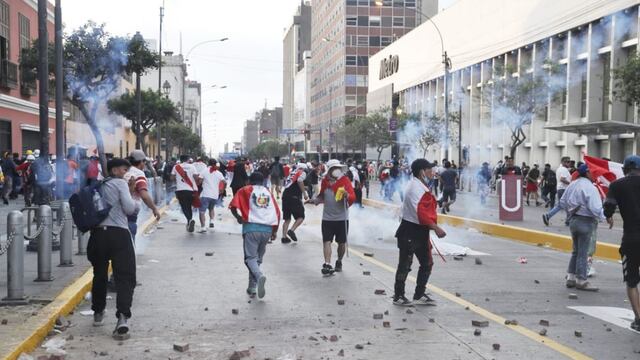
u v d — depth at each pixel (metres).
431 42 64.69
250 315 7.90
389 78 81.38
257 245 8.95
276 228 9.02
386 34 101.62
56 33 12.95
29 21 34.69
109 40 23.81
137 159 9.10
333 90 110.50
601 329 7.37
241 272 11.05
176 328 7.27
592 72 35.72
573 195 9.70
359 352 6.36
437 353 6.34
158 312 8.05
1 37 30.22
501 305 8.60
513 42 45.38
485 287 9.88
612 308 8.49
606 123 24.20
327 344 6.64
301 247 14.41
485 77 50.62
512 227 17.33
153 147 69.62
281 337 6.91
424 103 67.50
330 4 114.31
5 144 30.59
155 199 26.92
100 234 6.97
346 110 101.50
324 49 121.19
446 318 7.77
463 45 55.59
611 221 9.68
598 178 10.91
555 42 40.06
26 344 6.19
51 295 8.20
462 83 55.44
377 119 64.62
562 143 38.72
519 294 9.36
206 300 8.77
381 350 6.44
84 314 7.93
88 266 10.48
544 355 6.28
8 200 24.55
